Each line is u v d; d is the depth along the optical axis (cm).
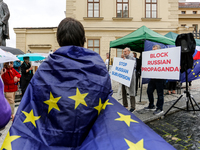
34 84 80
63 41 89
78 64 79
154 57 374
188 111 401
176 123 334
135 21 1362
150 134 70
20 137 70
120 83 419
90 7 1362
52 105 73
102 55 1366
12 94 357
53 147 69
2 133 293
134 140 66
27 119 75
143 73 400
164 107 425
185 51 351
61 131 70
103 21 1357
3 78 347
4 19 701
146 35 499
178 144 251
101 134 69
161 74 359
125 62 398
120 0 1366
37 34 1453
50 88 76
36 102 78
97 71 82
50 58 83
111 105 81
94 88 78
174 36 761
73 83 76
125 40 555
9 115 99
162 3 1362
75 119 72
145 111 398
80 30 90
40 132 71
